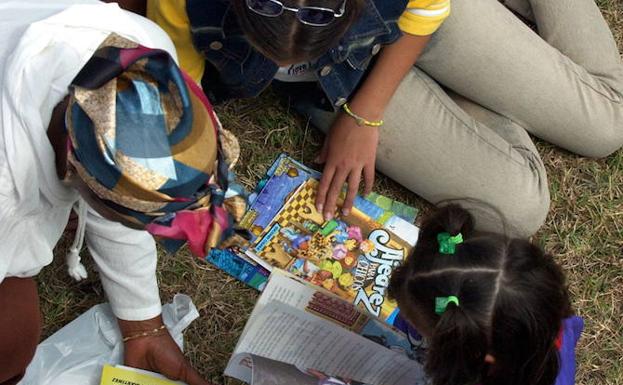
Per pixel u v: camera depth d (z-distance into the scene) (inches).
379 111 57.3
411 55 55.9
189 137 28.6
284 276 53.6
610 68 65.2
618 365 63.3
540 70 61.5
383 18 49.9
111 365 50.7
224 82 53.9
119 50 28.5
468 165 59.9
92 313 51.9
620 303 64.7
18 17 35.5
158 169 28.1
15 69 31.9
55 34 33.1
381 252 59.3
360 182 61.6
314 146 62.5
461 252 41.4
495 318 40.5
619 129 64.5
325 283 57.9
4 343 40.6
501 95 62.2
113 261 45.8
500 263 41.1
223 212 32.7
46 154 32.4
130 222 31.1
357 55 51.9
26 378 48.8
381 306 58.0
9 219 34.8
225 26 47.3
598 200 66.2
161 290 56.7
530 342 41.3
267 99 61.9
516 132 63.0
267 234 58.2
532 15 68.2
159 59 28.0
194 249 33.1
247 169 60.3
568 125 63.4
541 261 43.3
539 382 44.3
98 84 27.8
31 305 41.6
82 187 31.1
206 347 56.6
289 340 51.2
